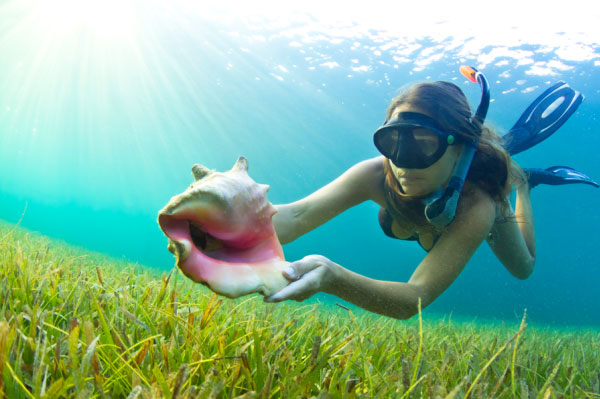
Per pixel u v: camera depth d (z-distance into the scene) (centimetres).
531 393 139
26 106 3653
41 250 306
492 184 232
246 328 180
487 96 212
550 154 3481
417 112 210
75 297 176
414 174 219
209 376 104
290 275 134
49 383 112
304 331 204
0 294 161
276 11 2070
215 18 2189
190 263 114
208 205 120
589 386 188
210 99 3011
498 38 1895
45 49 2639
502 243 379
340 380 134
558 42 1833
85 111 3544
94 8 2186
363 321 353
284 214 256
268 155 4162
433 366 160
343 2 1909
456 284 5066
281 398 117
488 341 266
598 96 2298
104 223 7838
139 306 173
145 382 111
